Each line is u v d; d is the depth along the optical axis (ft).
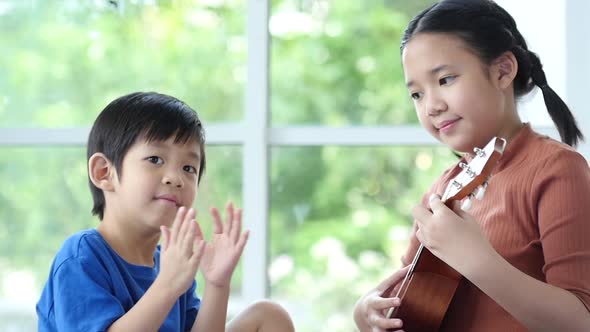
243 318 6.86
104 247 6.32
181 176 6.39
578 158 6.03
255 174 9.51
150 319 5.69
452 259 5.58
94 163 6.55
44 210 9.96
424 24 6.28
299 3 9.78
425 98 6.26
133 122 6.40
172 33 9.90
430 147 9.44
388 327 5.97
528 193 6.00
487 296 6.04
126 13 9.94
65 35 10.03
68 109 10.02
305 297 9.67
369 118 9.70
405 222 9.57
